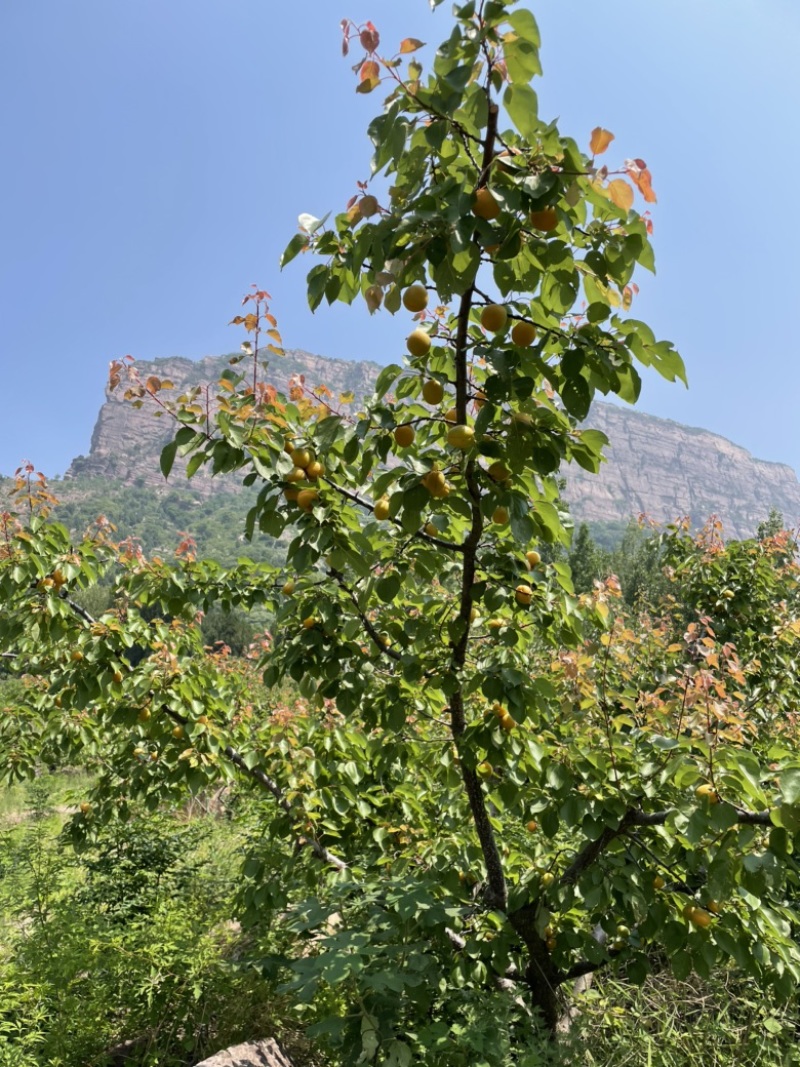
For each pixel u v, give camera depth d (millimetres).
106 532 4277
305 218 2178
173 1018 3389
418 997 2586
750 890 2240
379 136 1768
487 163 1797
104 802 4996
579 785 2814
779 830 2268
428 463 2211
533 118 1681
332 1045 2564
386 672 3211
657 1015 3217
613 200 1687
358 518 2535
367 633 2920
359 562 2428
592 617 3150
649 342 1874
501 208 1716
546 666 3967
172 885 4758
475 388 2146
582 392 1929
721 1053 3043
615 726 2939
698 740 2416
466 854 3363
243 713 4547
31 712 5934
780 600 5617
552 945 3055
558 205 1768
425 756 3730
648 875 2766
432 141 1666
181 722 3906
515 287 1895
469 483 2229
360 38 1702
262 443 2512
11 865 5285
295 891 3512
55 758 6203
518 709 2479
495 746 2676
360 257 1932
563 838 3791
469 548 2471
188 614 3807
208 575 3934
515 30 1614
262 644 5844
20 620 3766
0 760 5988
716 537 6117
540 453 2006
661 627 5004
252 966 3357
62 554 3955
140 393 2467
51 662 4875
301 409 2574
